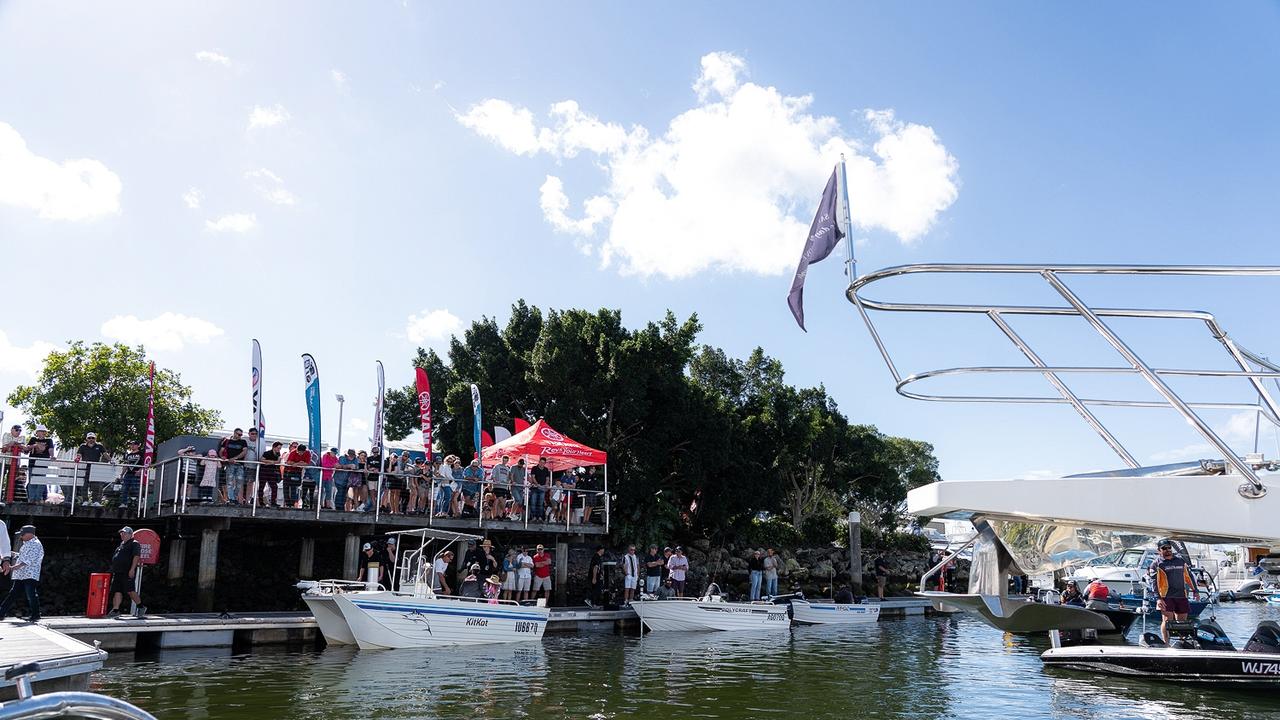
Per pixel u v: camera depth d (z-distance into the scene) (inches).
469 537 806.5
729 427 1513.3
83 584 844.0
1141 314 291.6
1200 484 231.9
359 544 920.9
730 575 1498.5
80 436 1376.7
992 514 248.1
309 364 924.0
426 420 1067.3
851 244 332.2
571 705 486.0
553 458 1011.3
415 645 730.2
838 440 1988.2
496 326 1510.8
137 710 151.8
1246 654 541.0
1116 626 698.2
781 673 631.2
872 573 1754.4
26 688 145.9
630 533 1353.3
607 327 1497.3
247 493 834.8
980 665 690.2
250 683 529.0
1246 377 321.1
